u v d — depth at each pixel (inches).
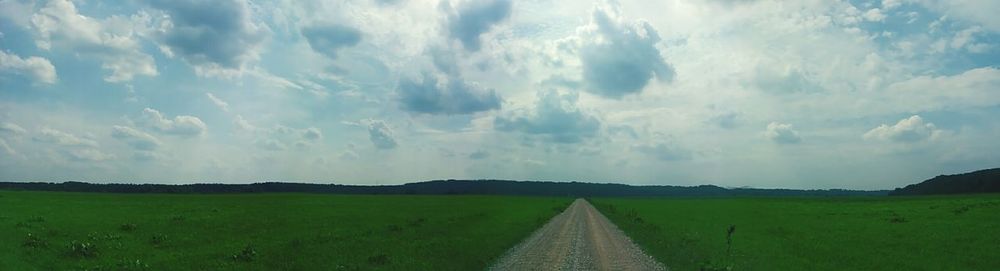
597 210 4126.5
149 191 6830.7
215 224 1886.1
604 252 1338.6
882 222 2343.8
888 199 5310.0
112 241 1312.7
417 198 6269.7
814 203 4874.5
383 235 1632.6
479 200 5821.9
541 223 2476.6
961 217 2397.9
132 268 967.0
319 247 1273.4
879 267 1144.2
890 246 1499.8
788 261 1197.7
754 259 1226.0
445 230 1830.7
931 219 2358.5
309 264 1021.2
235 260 1080.2
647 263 1152.2
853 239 1678.2
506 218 2709.2
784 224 2361.0
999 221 2176.4
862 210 3344.0
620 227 2250.2
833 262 1206.3
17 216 1873.8
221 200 4018.2
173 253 1182.9
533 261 1182.9
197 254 1153.4
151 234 1496.1
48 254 1076.5
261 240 1455.5
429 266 1061.8
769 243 1572.3
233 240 1459.2
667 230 2079.2
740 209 4037.9
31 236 1261.1
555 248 1427.2
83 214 2138.3
